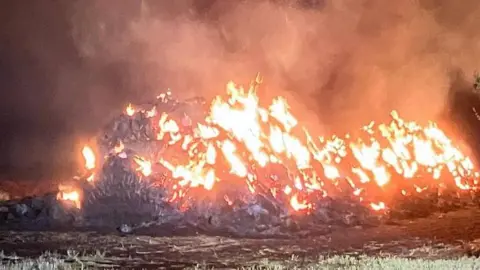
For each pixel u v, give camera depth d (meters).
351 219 16.77
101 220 16.00
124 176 16.89
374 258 12.30
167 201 16.41
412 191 20.23
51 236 14.54
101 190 16.78
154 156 17.45
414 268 10.98
